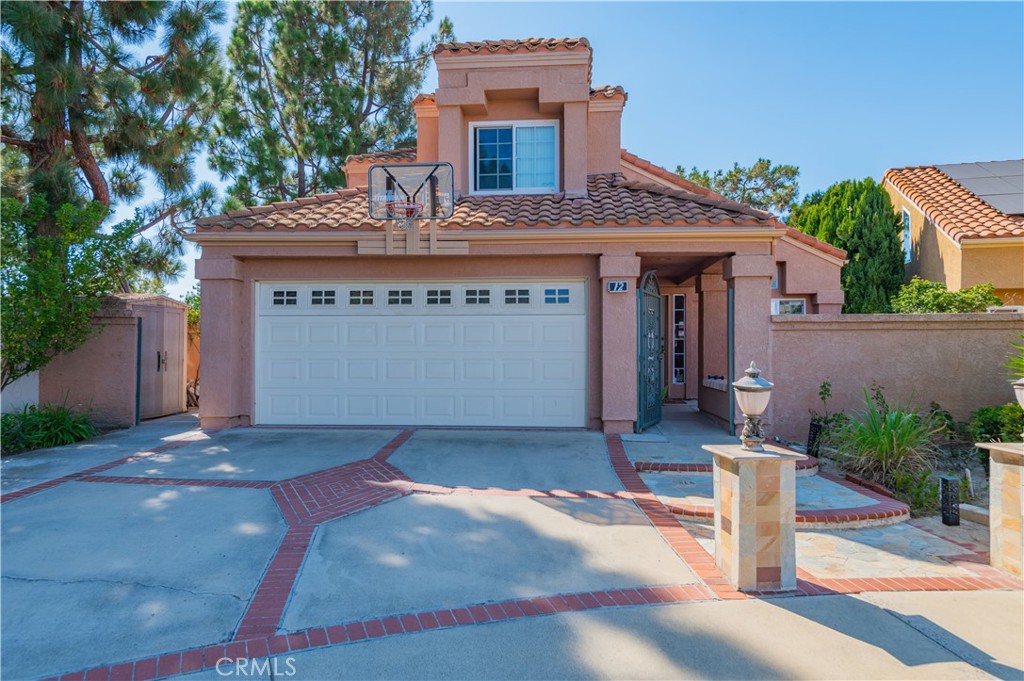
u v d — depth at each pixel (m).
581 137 11.95
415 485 7.16
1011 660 3.66
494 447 9.21
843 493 7.33
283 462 8.29
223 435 10.18
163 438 10.38
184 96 14.24
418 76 22.56
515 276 10.73
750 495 4.58
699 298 13.42
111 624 4.06
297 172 21.72
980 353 10.02
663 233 10.01
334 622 4.10
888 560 5.38
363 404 10.95
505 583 4.68
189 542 5.45
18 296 9.79
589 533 5.73
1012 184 17.62
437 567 4.96
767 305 10.20
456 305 10.89
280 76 20.62
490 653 3.74
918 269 17.81
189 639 3.89
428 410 10.90
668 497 6.91
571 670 3.57
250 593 4.50
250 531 5.72
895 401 10.02
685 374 16.11
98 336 11.93
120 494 6.85
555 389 10.77
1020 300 14.97
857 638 3.91
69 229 10.55
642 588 4.60
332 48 20.66
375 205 10.30
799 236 14.74
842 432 8.84
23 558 5.08
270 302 11.05
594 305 10.64
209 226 10.51
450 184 10.38
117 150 14.43
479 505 6.48
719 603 4.37
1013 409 8.62
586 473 7.77
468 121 12.63
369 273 10.87
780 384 10.31
